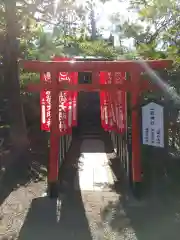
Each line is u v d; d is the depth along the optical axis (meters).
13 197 3.89
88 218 3.34
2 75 5.47
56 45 6.07
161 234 2.99
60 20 4.96
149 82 3.83
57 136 3.87
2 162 4.85
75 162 5.55
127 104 4.23
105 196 3.94
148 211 3.51
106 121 4.81
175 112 4.32
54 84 3.77
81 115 8.18
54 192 3.88
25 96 6.34
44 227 3.14
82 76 6.29
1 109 5.71
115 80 4.38
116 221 3.26
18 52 4.95
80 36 6.84
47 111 4.43
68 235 2.99
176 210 3.51
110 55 6.54
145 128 3.67
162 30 5.24
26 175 4.67
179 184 4.20
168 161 4.59
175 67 4.07
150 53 4.73
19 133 5.09
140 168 3.83
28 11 4.60
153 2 4.84
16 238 2.93
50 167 3.88
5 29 4.90
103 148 6.64
